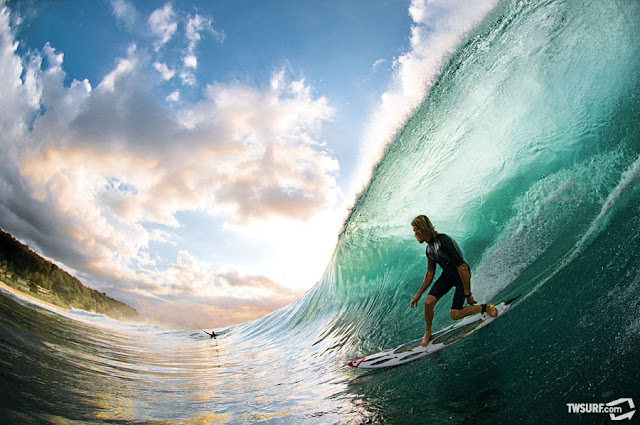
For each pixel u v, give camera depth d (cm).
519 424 176
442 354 279
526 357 220
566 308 235
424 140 644
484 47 597
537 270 302
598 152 338
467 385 225
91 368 375
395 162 748
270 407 283
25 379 273
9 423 201
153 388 352
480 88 521
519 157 420
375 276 589
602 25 394
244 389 350
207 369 479
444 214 488
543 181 375
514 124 443
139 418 261
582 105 378
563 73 410
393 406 234
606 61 385
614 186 302
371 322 477
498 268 349
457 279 282
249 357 555
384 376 289
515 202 392
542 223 344
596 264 249
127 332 880
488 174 445
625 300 205
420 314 402
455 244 272
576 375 185
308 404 276
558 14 454
